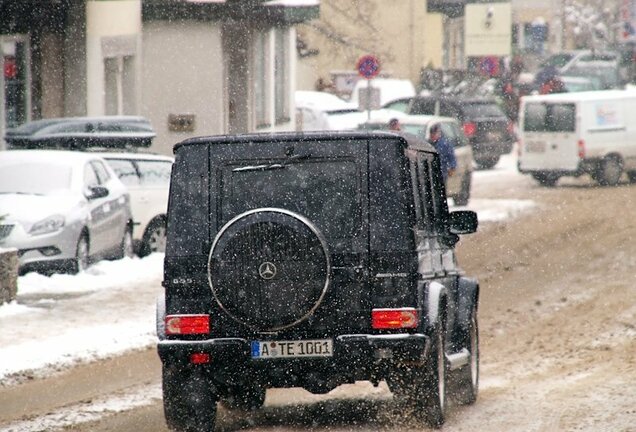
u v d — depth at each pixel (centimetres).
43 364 3306
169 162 5869
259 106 9425
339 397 2928
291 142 2397
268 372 2375
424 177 2580
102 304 4303
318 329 2359
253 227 2314
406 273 2367
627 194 8744
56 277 4809
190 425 2447
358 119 10638
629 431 2381
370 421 2591
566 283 4956
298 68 15162
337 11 15375
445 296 2512
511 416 2609
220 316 2373
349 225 2377
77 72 7488
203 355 2364
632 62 18312
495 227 6931
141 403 2847
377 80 12838
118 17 7950
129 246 5453
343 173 2388
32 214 4825
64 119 6109
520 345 3719
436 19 16838
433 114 11250
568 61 16875
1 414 2722
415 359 2356
